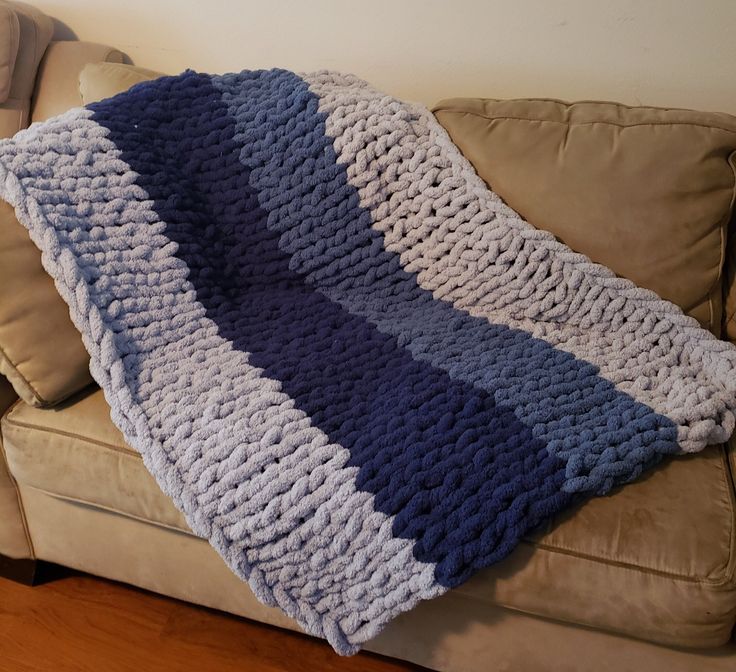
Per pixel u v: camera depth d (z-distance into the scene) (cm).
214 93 119
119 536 114
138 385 100
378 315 120
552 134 117
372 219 119
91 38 159
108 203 104
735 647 93
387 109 118
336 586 93
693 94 136
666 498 92
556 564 88
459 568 87
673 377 106
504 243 114
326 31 145
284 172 118
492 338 114
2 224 96
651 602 86
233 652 119
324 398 101
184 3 149
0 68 134
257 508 92
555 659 100
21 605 125
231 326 112
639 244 113
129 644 120
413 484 90
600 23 132
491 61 141
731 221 121
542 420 98
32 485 109
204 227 116
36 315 99
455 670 108
